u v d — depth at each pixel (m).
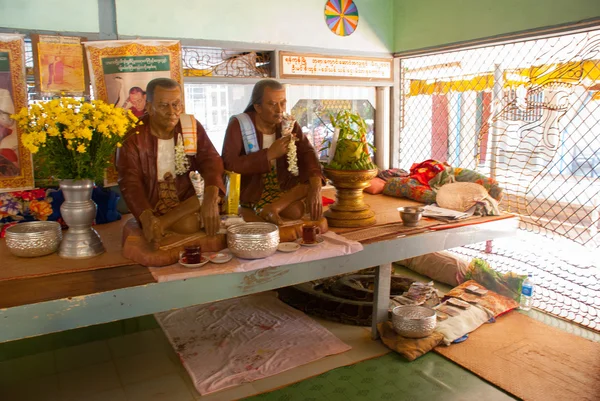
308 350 3.34
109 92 3.95
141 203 2.92
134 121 2.92
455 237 3.82
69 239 2.95
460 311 3.68
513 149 4.56
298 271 3.05
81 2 3.83
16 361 3.28
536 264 4.48
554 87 4.14
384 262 3.43
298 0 4.81
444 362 3.19
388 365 3.16
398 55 5.49
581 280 4.17
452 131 5.20
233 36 4.50
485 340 3.43
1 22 3.58
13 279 2.63
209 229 2.99
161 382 3.01
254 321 3.82
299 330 3.65
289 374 3.06
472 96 4.97
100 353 3.39
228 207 3.29
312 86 5.11
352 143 3.60
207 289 2.76
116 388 2.95
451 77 5.14
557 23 3.93
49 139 2.69
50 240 2.98
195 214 3.04
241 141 3.44
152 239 2.79
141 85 4.02
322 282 4.29
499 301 3.88
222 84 4.59
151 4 4.09
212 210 2.98
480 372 3.03
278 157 3.33
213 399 2.81
